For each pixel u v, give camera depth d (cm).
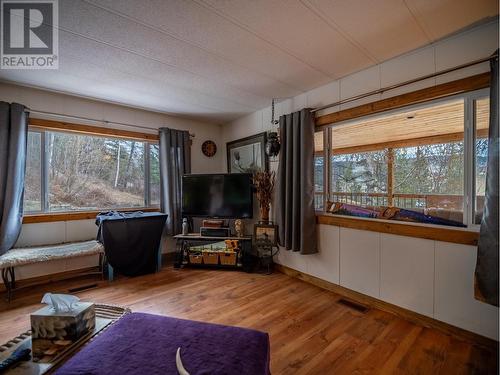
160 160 369
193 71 236
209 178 356
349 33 176
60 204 305
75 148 316
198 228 407
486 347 166
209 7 149
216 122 427
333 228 261
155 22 164
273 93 292
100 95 298
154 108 350
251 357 94
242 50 199
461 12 153
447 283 183
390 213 223
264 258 325
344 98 250
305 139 270
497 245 145
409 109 209
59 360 100
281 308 224
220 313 214
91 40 184
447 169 238
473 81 169
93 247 275
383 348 168
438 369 148
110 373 85
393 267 214
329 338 179
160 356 94
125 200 356
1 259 229
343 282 252
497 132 148
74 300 119
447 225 187
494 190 147
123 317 125
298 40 184
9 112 254
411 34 177
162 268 334
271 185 333
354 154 305
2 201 247
